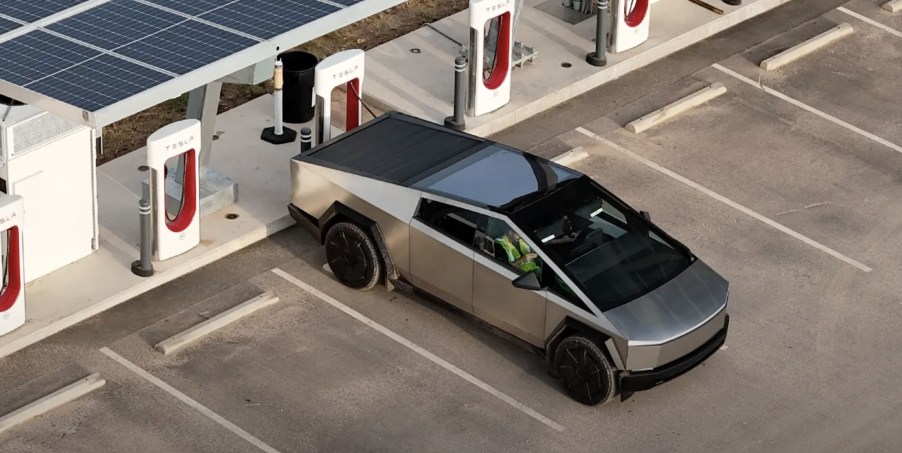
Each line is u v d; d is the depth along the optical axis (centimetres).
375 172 1600
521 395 1498
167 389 1483
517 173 1579
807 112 2034
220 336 1559
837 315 1630
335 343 1558
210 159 1839
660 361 1443
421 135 1678
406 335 1575
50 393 1462
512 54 2030
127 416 1445
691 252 1561
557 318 1469
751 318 1617
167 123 1961
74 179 1589
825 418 1480
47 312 1553
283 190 1791
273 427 1440
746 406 1492
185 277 1645
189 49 1452
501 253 1498
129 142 1906
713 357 1555
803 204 1828
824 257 1728
